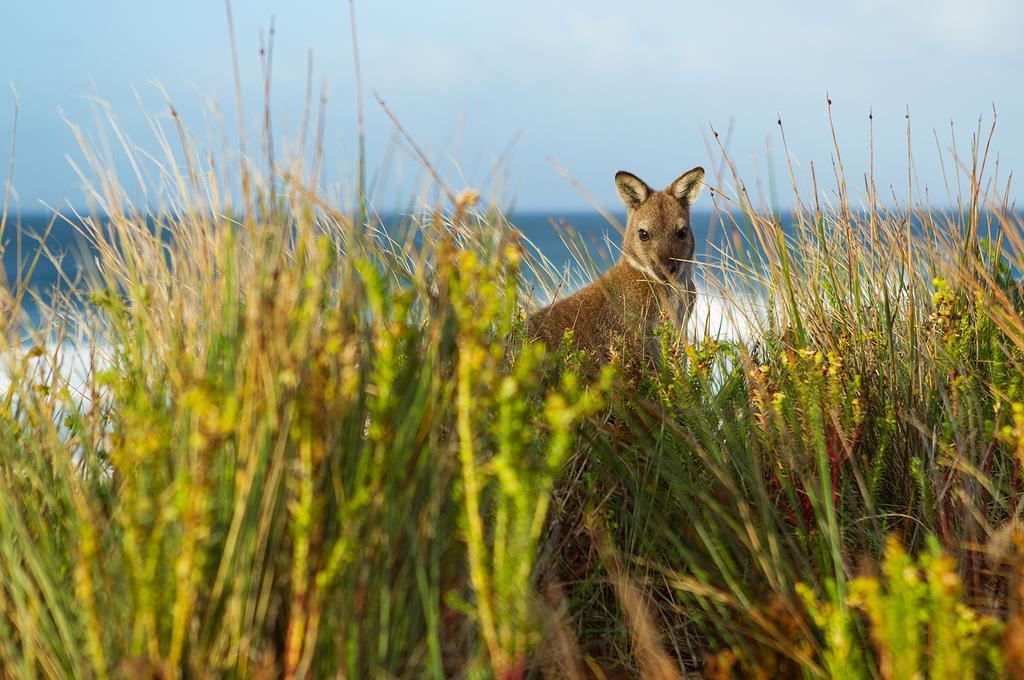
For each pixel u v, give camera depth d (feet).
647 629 8.45
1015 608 7.17
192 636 6.06
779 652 8.09
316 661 6.36
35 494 7.98
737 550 9.44
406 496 6.63
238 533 6.10
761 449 10.62
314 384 6.14
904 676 6.04
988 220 13.34
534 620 6.72
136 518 5.93
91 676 6.31
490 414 7.34
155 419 6.53
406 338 6.93
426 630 7.00
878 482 10.42
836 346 12.67
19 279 9.66
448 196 7.88
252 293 6.87
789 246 14.92
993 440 9.31
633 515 9.98
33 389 8.03
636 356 14.61
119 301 8.43
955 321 11.62
